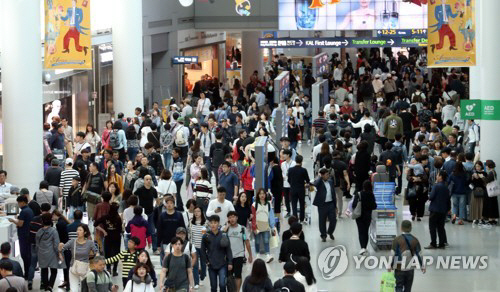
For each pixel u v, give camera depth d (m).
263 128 27.84
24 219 20.62
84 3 28.22
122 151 31.42
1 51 28.47
